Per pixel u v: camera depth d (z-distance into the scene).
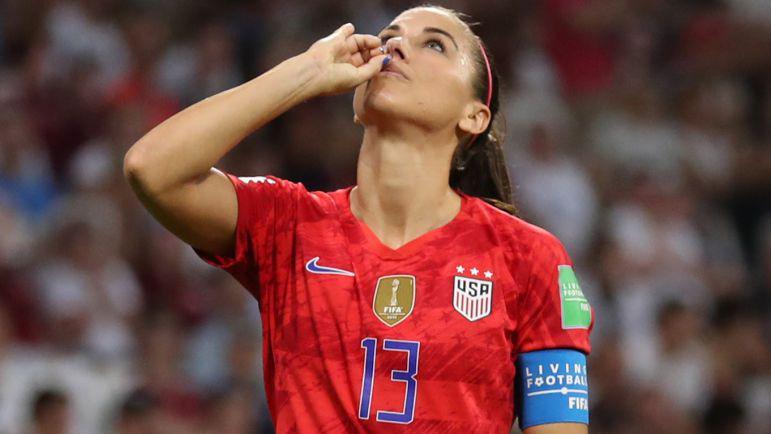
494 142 6.38
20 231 13.88
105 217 14.38
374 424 5.38
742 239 19.69
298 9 18.92
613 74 21.06
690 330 15.31
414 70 5.76
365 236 5.71
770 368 15.63
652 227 18.25
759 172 20.31
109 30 17.47
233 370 13.55
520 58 19.88
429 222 5.77
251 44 18.59
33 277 13.47
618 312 16.61
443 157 5.86
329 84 5.58
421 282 5.55
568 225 17.84
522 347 5.71
